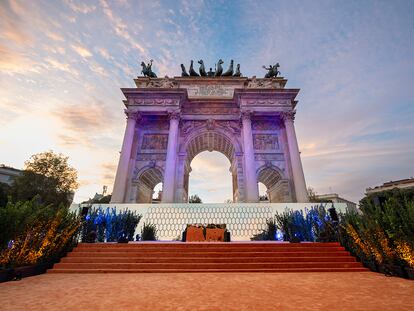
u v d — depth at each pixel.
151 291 6.48
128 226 18.50
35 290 6.64
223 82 39.88
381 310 4.74
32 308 5.01
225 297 5.84
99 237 16.70
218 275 9.12
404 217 8.28
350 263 10.60
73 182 43.81
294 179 30.64
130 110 34.25
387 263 9.23
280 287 6.92
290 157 32.09
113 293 6.27
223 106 37.69
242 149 34.62
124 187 29.78
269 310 4.82
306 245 12.75
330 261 10.98
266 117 36.25
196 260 10.82
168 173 30.02
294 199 31.12
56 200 39.16
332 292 6.25
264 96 35.44
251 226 22.86
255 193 28.98
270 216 23.34
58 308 5.01
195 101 37.06
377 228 9.20
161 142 35.28
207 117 36.75
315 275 9.09
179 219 23.14
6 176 56.66
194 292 6.35
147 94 35.28
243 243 13.33
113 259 10.86
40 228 10.16
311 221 17.56
